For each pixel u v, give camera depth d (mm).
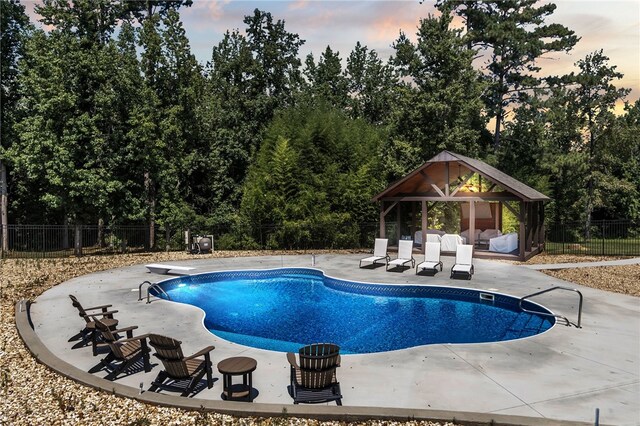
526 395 6355
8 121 25844
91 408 5875
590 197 35781
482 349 8414
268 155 27234
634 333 9352
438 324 11461
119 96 24516
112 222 25812
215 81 37812
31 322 10422
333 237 25406
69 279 16047
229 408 5711
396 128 29844
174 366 6301
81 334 9133
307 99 40000
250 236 26469
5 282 15195
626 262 19109
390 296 14766
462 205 26797
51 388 6551
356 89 50656
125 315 11039
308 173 25719
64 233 28141
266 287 16391
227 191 33938
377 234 26375
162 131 25562
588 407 5977
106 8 27094
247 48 37375
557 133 35656
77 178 22391
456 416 5504
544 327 10836
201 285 16688
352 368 7480
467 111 29562
